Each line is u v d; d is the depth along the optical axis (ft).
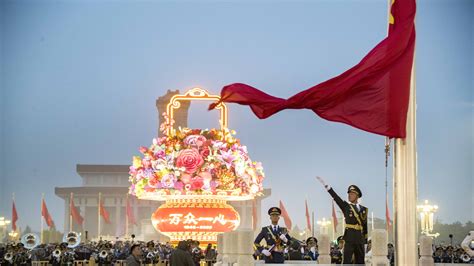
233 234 49.34
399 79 37.45
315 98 37.73
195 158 66.03
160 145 67.97
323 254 62.85
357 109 37.78
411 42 37.68
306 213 137.80
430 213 115.03
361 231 52.85
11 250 111.14
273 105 38.24
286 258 71.56
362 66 37.73
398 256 35.88
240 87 38.55
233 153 67.41
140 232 156.25
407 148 36.91
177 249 65.41
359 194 53.67
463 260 92.99
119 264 116.06
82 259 117.19
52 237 145.18
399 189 36.45
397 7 38.24
